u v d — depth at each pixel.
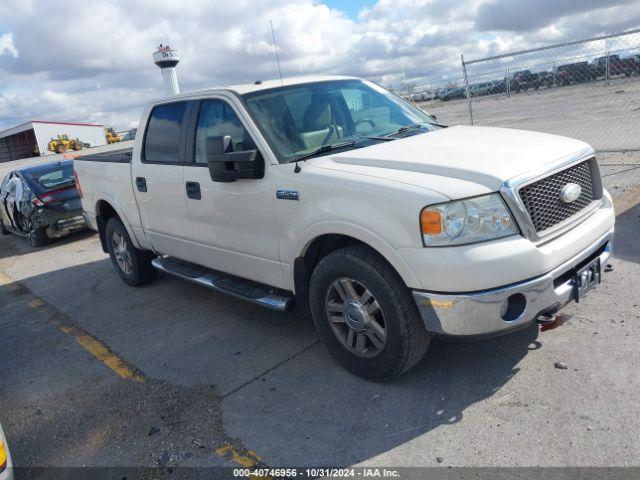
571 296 3.24
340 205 3.33
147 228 5.50
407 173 3.24
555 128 11.69
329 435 3.16
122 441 3.42
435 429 3.08
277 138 3.95
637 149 9.13
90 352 4.81
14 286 7.43
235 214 4.18
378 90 4.98
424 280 3.00
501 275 2.91
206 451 3.19
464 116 11.88
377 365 3.47
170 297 5.93
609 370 3.37
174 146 4.86
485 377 3.50
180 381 4.05
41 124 57.81
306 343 4.36
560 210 3.28
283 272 3.97
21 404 4.08
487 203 2.97
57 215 9.70
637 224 5.85
